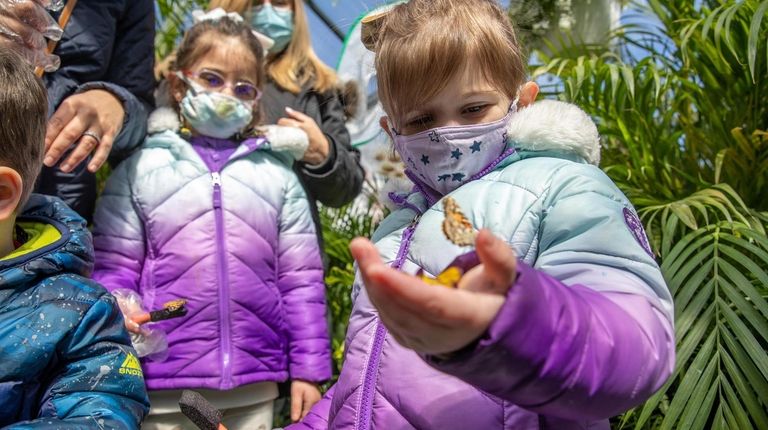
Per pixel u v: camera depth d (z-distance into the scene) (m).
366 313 1.07
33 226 1.18
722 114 1.97
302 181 2.13
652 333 0.68
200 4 3.00
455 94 1.01
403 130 1.07
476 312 0.55
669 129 2.16
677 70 2.12
